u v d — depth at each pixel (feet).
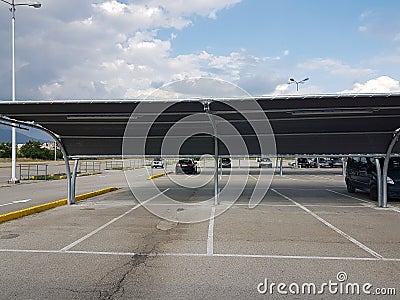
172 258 22.86
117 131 47.57
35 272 20.26
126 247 25.54
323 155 46.44
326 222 34.53
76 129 46.68
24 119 41.93
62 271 20.44
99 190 61.57
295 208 43.27
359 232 30.27
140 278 19.30
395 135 42.70
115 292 17.43
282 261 22.24
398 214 39.01
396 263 21.93
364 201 49.57
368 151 45.39
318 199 51.75
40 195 58.54
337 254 23.79
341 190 64.69
